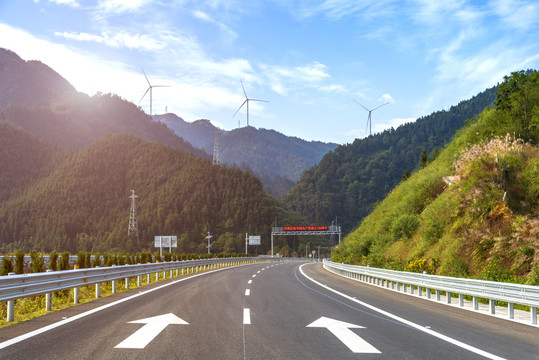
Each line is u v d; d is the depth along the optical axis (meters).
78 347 6.89
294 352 6.70
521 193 21.53
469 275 18.81
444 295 16.91
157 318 9.94
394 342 7.56
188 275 29.08
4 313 11.28
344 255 49.28
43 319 9.77
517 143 25.50
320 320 9.95
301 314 10.90
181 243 189.88
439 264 22.41
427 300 14.64
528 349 7.11
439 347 7.19
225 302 13.27
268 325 9.19
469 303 14.04
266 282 22.31
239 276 27.70
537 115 28.80
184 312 10.99
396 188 54.41
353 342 7.51
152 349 6.78
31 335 7.86
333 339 7.76
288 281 23.47
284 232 108.00
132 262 32.97
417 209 36.97
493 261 17.94
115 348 6.83
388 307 12.49
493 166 22.61
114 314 10.56
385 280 21.42
